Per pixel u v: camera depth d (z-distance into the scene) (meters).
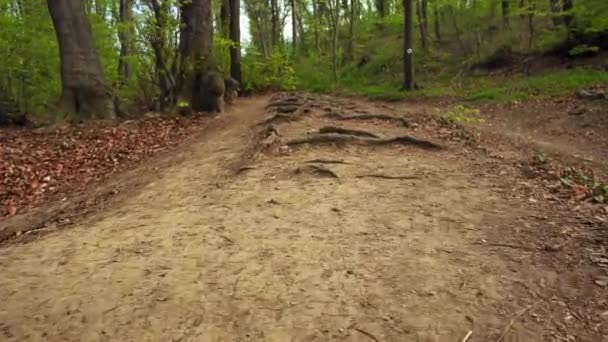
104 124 11.99
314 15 35.06
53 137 10.86
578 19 18.34
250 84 25.38
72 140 10.48
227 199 5.60
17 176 8.16
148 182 6.95
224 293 3.44
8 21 15.90
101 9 20.06
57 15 12.09
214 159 7.83
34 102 18.86
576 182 5.62
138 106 17.23
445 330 2.86
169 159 8.48
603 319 2.84
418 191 5.53
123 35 18.16
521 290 3.23
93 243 4.59
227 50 24.64
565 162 8.71
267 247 4.20
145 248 4.35
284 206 5.23
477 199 5.14
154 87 16.97
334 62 28.66
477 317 2.96
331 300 3.26
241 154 7.82
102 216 5.55
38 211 6.45
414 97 19.03
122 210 5.65
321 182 6.00
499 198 5.14
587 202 4.79
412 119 11.60
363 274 3.60
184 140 10.36
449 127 10.72
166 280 3.68
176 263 3.98
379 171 6.38
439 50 26.88
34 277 3.90
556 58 19.14
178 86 14.22
